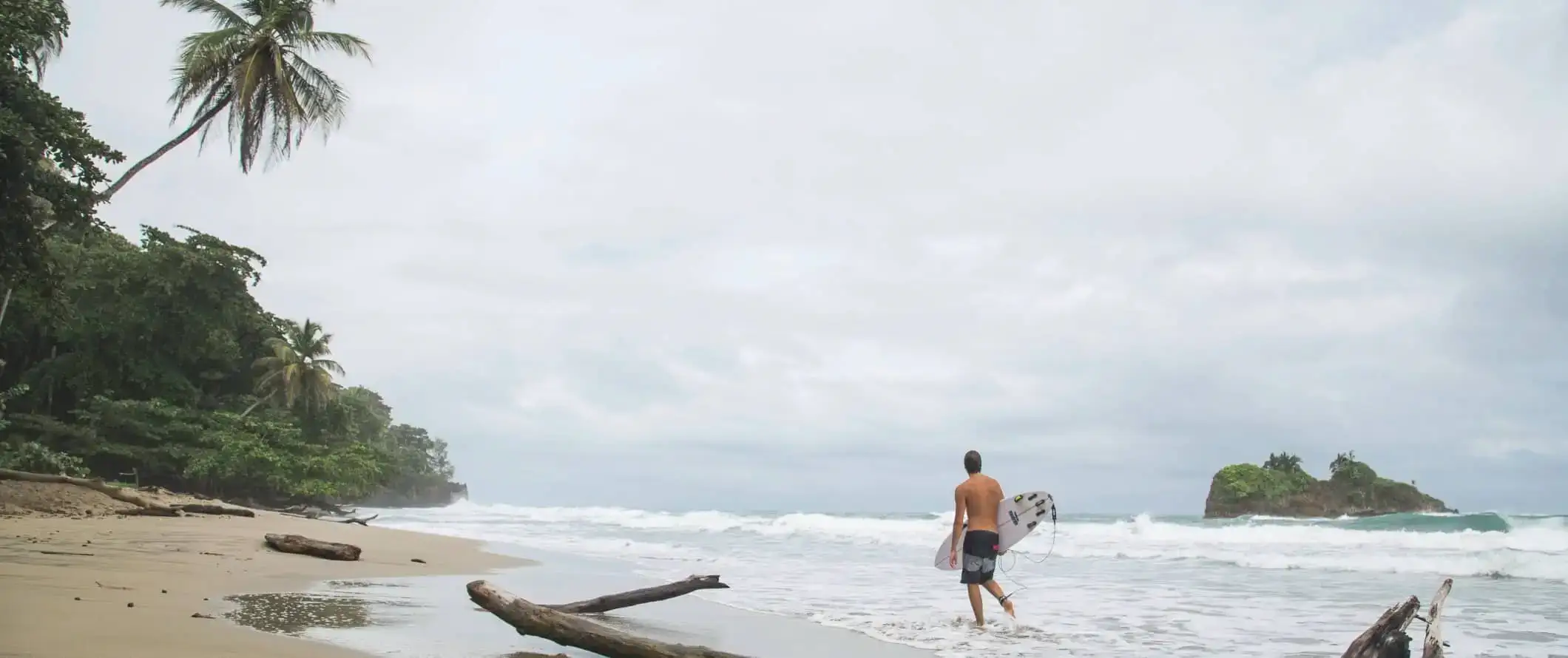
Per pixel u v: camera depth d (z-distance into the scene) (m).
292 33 27.58
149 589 6.96
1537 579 12.78
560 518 49.34
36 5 15.33
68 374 37.59
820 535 25.83
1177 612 8.92
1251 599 10.21
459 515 55.69
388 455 55.06
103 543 10.79
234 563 9.45
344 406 53.00
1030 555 18.25
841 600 9.80
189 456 37.34
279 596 7.33
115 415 36.62
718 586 7.81
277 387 47.56
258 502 42.59
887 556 17.05
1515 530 19.98
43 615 5.21
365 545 14.45
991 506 8.37
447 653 5.15
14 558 8.49
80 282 37.38
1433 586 11.58
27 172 14.46
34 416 34.72
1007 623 8.09
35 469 26.38
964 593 10.54
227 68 26.64
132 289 39.50
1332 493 91.31
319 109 28.19
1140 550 18.94
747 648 6.47
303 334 49.59
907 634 7.34
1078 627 7.86
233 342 43.38
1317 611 9.06
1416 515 45.06
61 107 15.74
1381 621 4.86
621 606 7.64
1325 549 18.95
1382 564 14.24
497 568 12.10
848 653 6.35
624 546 19.33
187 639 4.83
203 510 19.33
